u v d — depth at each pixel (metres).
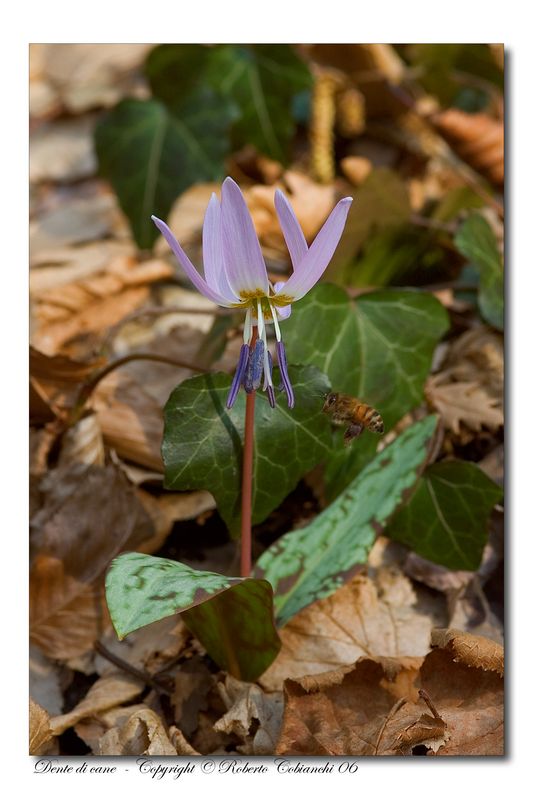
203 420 0.50
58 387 0.58
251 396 0.49
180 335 0.62
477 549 0.54
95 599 0.53
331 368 0.54
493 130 0.69
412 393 0.55
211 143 0.69
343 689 0.50
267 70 0.71
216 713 0.51
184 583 0.46
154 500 0.56
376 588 0.54
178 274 0.69
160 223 0.45
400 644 0.52
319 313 0.54
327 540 0.52
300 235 0.46
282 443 0.51
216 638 0.50
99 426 0.57
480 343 0.60
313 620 0.52
